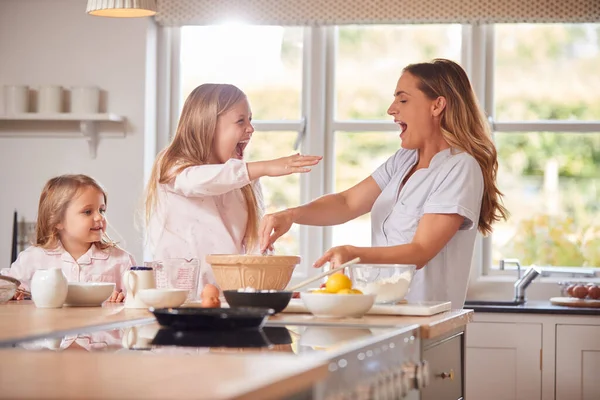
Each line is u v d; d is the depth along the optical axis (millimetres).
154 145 5031
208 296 2256
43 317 2049
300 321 2070
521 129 4914
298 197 5012
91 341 1569
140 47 4840
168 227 3027
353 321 2086
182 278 2461
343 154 5031
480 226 3012
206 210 3027
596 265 4895
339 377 1423
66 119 4707
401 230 2896
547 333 4219
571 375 4207
